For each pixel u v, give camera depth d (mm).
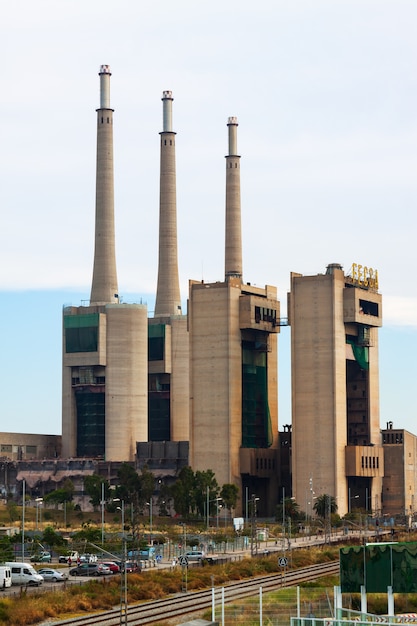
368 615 144375
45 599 192000
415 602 162750
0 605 183125
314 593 164875
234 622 156875
